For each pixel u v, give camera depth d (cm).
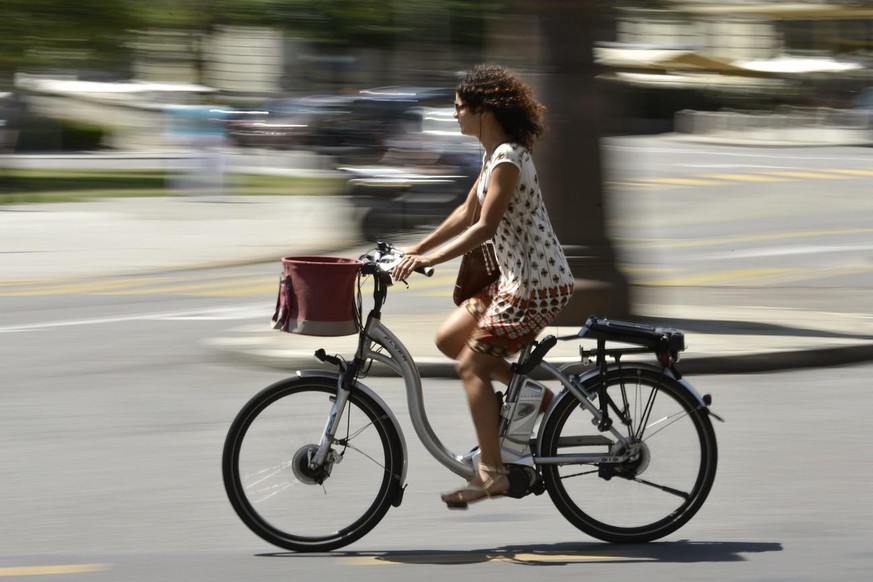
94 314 4219
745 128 16350
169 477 2269
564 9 3588
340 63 15700
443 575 1761
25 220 7406
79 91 14750
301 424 1861
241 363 3325
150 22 10781
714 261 5759
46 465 2344
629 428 1877
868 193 9219
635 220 7519
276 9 13938
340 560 1828
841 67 16700
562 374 1867
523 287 1781
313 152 10756
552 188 3619
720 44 17488
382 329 1839
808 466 2336
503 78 1775
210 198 8862
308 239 6569
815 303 4447
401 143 6569
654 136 16050
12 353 3488
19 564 1805
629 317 3653
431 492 2167
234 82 15975
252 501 1856
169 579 1742
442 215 6291
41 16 10056
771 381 3091
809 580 1747
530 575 1761
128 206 8300
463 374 1825
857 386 3033
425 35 14900
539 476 1870
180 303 4494
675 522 1894
